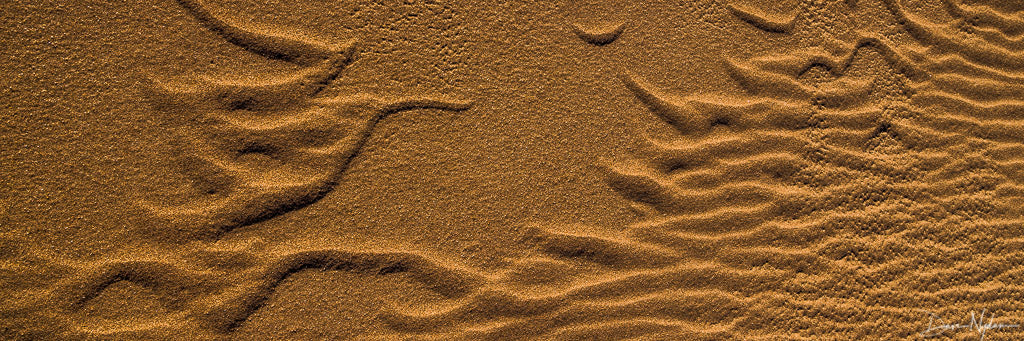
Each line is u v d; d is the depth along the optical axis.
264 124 1.87
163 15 1.86
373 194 1.88
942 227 2.00
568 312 1.91
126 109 1.85
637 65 1.94
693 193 1.94
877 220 1.99
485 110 1.91
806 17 1.98
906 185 1.99
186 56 1.86
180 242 1.85
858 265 1.98
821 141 1.98
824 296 1.97
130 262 1.84
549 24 1.92
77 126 1.84
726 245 1.95
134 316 1.84
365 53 1.89
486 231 1.90
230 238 1.86
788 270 1.96
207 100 1.86
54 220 1.83
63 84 1.83
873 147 1.99
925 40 2.01
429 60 1.90
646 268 1.93
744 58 1.97
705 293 1.94
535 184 1.91
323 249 1.88
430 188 1.89
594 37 1.93
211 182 1.86
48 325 1.83
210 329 1.85
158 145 1.85
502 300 1.90
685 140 1.95
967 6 2.02
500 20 1.91
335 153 1.88
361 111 1.88
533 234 1.91
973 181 2.01
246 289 1.86
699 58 1.96
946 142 2.01
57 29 1.83
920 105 2.00
